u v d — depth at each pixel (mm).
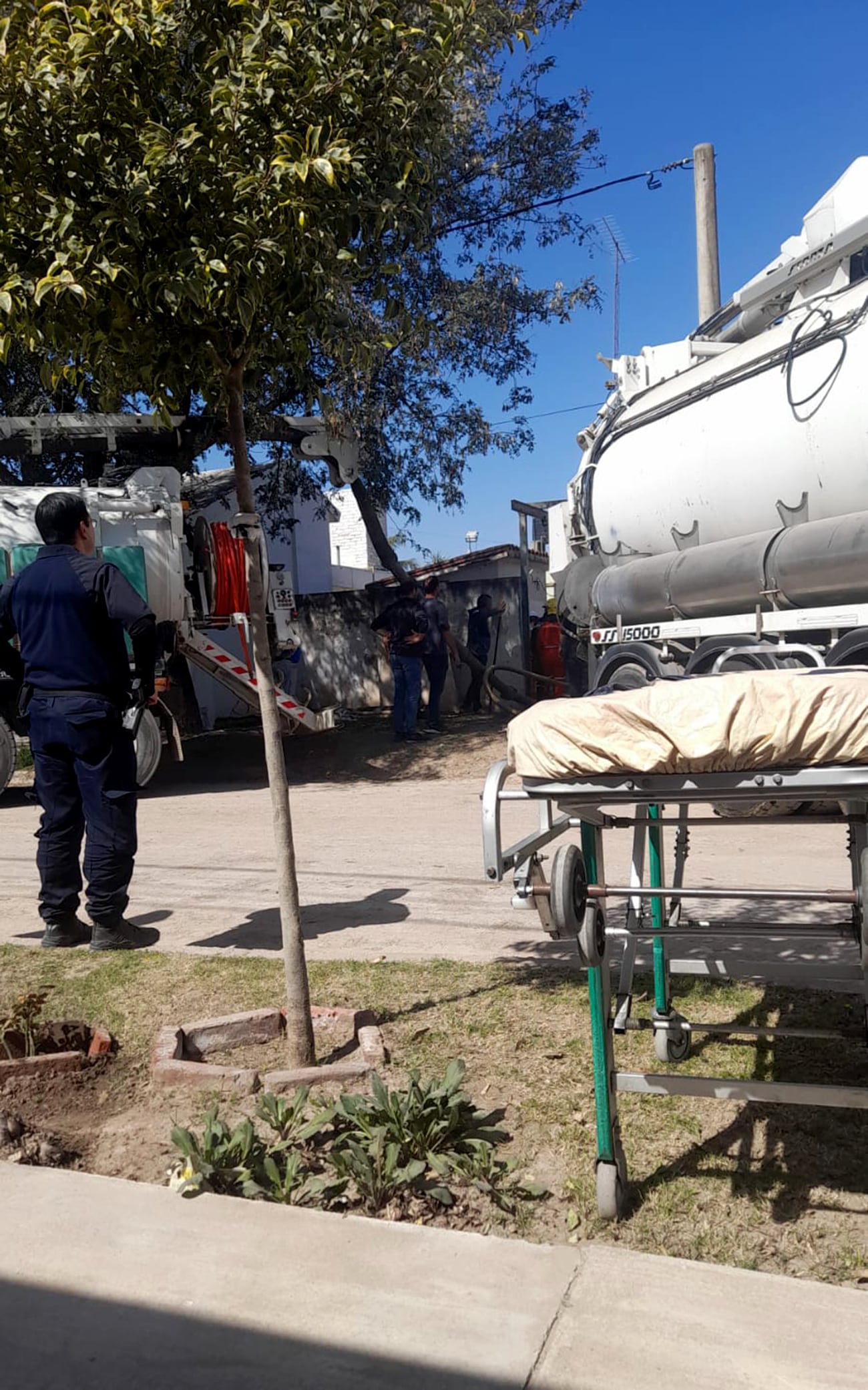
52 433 11648
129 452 12594
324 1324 2379
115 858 5285
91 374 4152
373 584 20734
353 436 8219
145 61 3469
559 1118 3424
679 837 3947
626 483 11445
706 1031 3486
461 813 9750
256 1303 2465
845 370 8516
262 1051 4098
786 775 2471
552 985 4594
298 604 21000
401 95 3740
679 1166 3131
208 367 4004
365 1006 4441
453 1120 3191
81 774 5254
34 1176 3117
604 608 11812
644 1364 2211
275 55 3447
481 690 18391
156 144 3332
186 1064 3803
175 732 7492
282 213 3484
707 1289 2475
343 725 17406
